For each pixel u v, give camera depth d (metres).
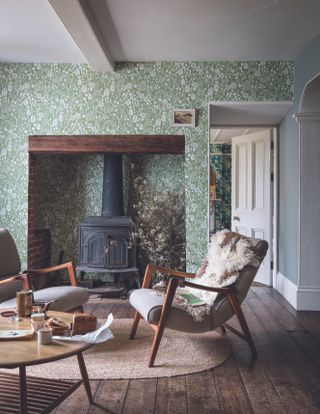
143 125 5.23
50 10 3.72
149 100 5.23
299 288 4.92
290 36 4.39
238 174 6.82
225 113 5.49
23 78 5.25
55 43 4.55
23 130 5.26
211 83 5.22
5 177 5.27
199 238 5.25
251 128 6.09
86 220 5.56
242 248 3.55
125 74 5.22
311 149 4.92
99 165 5.99
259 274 6.39
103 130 5.24
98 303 5.16
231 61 5.21
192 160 5.23
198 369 3.16
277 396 2.77
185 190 5.25
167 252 5.48
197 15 3.87
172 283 3.22
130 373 3.07
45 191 5.98
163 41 4.53
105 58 4.68
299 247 4.94
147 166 5.89
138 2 3.60
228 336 3.97
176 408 2.59
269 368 3.22
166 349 3.58
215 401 2.69
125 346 3.64
